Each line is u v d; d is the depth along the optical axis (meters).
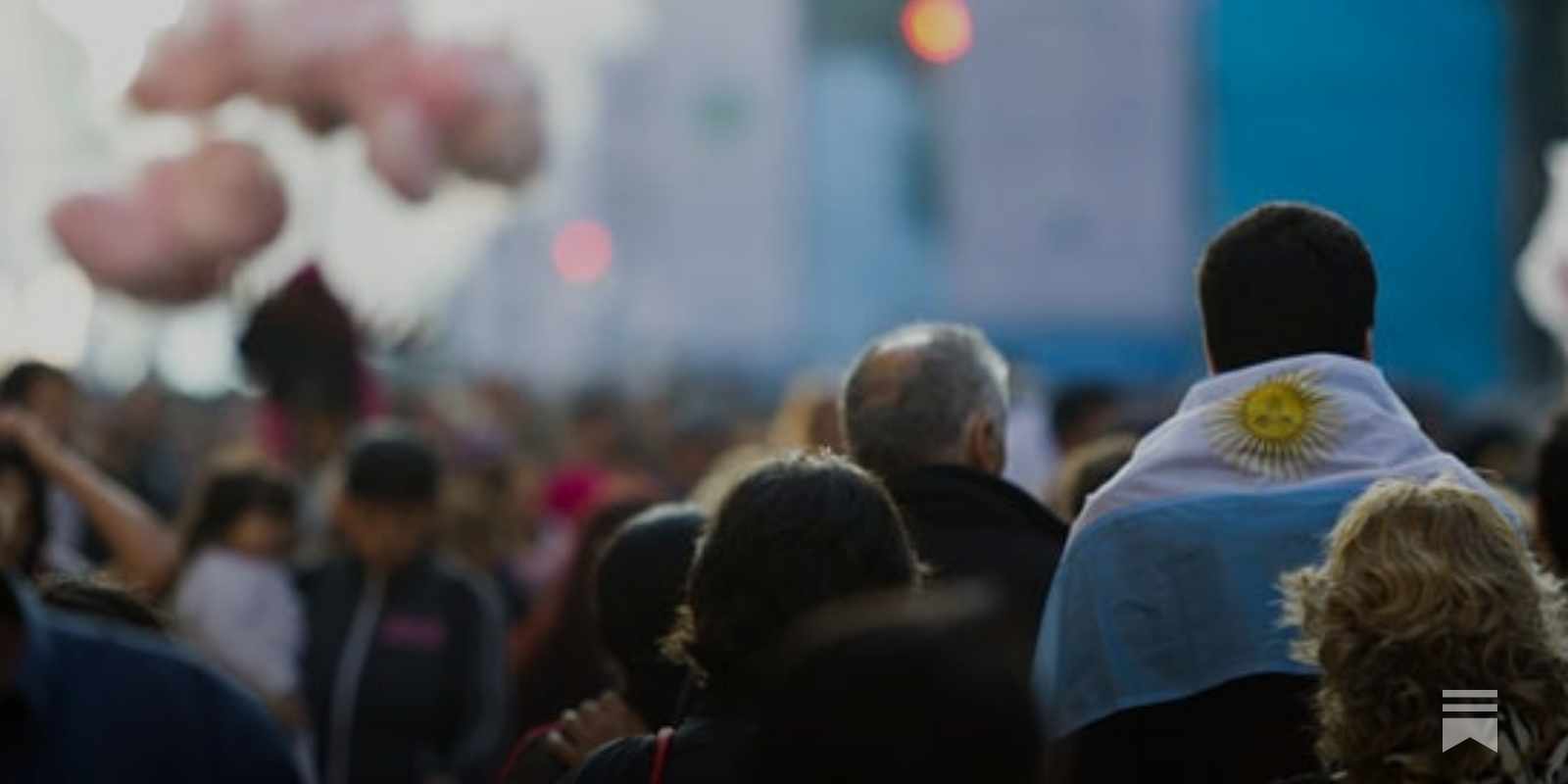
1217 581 7.02
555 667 12.17
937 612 3.89
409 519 12.47
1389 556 6.18
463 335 32.38
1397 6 28.73
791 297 31.67
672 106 31.77
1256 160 28.84
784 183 31.62
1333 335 7.31
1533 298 24.17
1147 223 28.64
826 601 6.15
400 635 12.42
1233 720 7.01
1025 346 28.59
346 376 17.61
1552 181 27.11
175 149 17.59
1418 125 28.92
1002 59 28.61
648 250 31.95
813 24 31.70
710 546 6.29
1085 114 28.64
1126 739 7.14
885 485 8.30
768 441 20.17
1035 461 19.08
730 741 6.24
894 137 31.52
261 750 5.69
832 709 3.85
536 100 17.42
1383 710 6.09
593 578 8.23
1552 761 6.10
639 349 32.12
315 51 16.98
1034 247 28.69
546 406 30.06
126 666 5.66
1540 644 6.14
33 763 5.52
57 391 15.07
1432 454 7.12
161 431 25.05
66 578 7.89
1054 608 7.20
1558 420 8.43
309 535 16.48
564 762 8.05
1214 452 7.17
